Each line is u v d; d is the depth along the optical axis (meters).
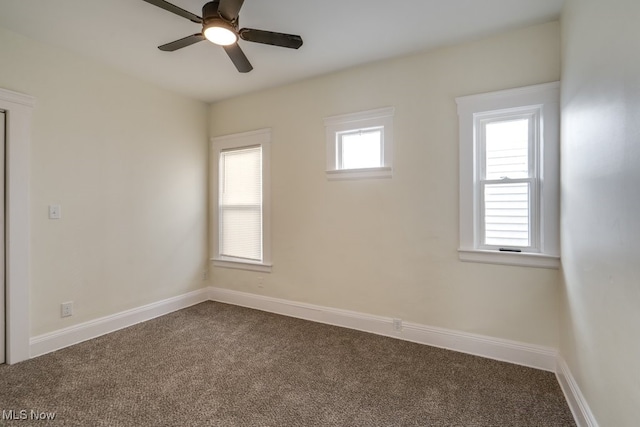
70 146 2.72
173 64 2.95
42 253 2.55
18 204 2.40
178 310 3.64
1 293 2.35
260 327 3.13
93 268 2.89
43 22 2.27
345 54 2.78
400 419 1.77
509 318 2.44
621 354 1.20
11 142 2.36
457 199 2.62
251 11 2.16
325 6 2.11
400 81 2.83
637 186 1.07
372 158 3.04
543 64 2.31
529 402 1.92
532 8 2.14
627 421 1.15
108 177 3.01
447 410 1.85
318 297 3.28
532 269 2.36
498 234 2.52
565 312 2.07
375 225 2.97
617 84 1.22
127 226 3.17
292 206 3.43
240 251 3.85
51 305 2.61
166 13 2.18
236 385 2.11
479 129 2.57
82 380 2.15
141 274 3.30
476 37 2.50
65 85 2.69
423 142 2.74
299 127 3.37
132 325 3.18
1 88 2.30
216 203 4.01
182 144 3.74
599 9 1.42
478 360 2.46
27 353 2.44
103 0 2.03
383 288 2.94
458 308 2.62
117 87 3.08
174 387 2.08
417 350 2.63
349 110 3.08
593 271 1.51
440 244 2.69
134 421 1.74
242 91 3.64
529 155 2.41
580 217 1.73
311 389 2.06
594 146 1.49
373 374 2.25
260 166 3.67
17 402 1.90
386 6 2.12
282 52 2.74
